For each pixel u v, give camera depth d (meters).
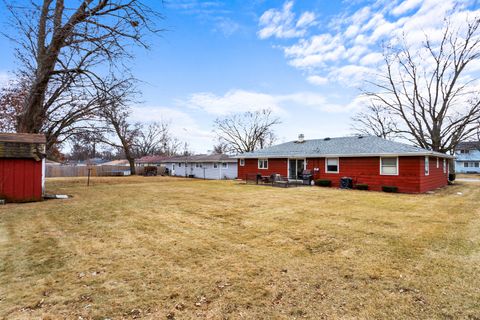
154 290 3.32
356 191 14.97
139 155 49.88
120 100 12.50
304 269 3.96
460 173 44.91
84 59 11.31
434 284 3.46
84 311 2.85
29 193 10.25
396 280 3.59
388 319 2.73
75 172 33.50
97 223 6.79
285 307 2.96
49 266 4.02
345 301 3.08
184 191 14.70
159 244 5.11
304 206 9.41
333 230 6.09
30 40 11.26
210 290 3.33
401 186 14.88
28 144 10.16
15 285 3.40
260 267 4.04
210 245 5.07
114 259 4.32
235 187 17.33
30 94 11.66
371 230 6.09
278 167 21.58
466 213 8.12
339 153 17.52
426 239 5.40
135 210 8.61
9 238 5.43
